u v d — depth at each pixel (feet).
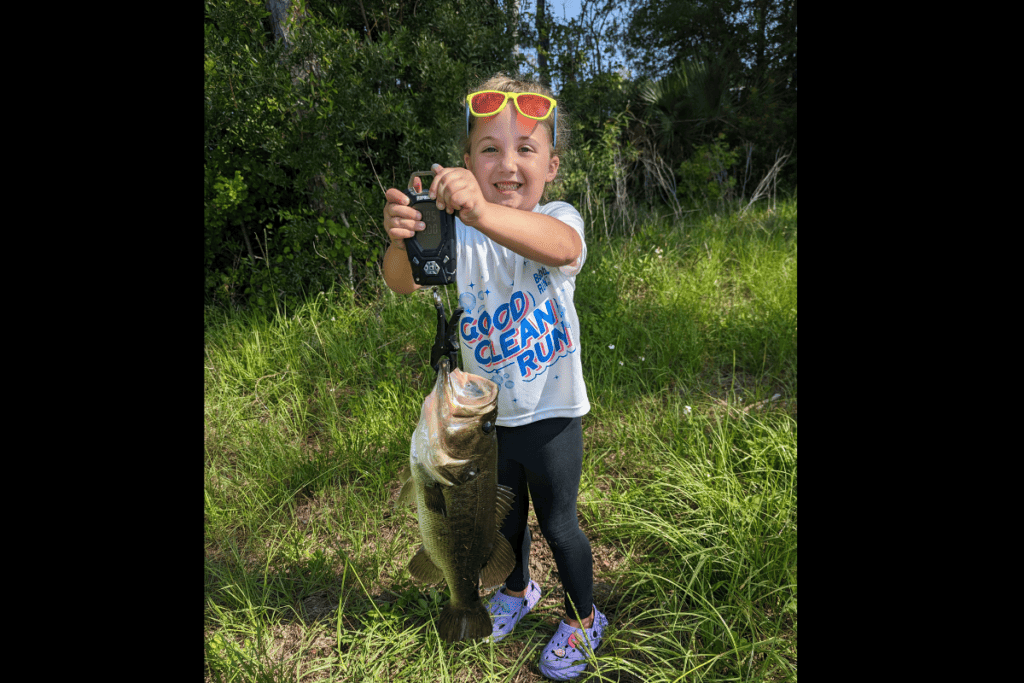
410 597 8.24
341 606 7.49
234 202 16.84
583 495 9.86
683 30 50.96
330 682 7.02
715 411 11.74
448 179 4.84
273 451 11.41
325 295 18.25
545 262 5.71
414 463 5.31
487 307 6.39
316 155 17.40
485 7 22.58
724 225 25.03
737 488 9.30
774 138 38.45
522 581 7.71
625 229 24.29
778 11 47.16
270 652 7.55
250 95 17.35
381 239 19.11
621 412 12.08
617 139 28.17
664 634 7.52
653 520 9.10
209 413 12.29
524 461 6.60
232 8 17.26
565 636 7.07
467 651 7.22
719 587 8.17
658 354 14.12
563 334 6.41
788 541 7.95
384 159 19.98
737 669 6.88
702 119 36.63
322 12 20.79
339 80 18.07
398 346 15.58
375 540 9.41
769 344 14.58
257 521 9.83
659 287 18.20
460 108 19.47
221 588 8.16
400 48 19.71
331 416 12.51
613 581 8.52
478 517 5.52
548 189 20.48
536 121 6.21
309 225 18.07
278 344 15.74
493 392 5.22
